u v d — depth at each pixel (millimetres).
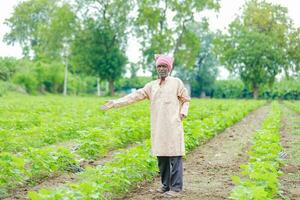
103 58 61562
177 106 8414
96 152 11984
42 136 14539
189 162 12078
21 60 69000
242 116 27609
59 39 62281
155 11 59750
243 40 67812
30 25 95000
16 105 28828
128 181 8469
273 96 78000
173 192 8375
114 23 61750
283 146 14852
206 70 87688
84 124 17297
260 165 9047
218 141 16109
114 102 8500
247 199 6891
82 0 60688
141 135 14867
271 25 70438
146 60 62406
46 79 67875
